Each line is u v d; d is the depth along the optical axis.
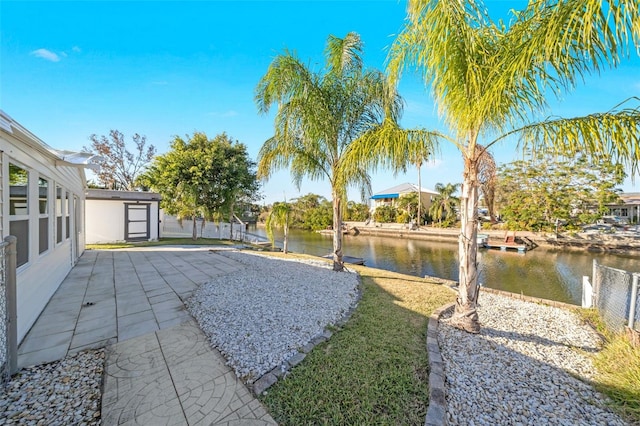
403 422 1.73
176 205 13.55
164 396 1.94
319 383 2.11
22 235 3.05
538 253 14.41
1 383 2.01
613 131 2.34
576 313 4.08
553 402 1.99
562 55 2.35
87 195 11.48
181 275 5.82
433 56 2.90
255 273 5.90
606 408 1.93
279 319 3.34
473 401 1.97
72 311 3.66
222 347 2.64
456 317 3.34
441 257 13.66
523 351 2.80
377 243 19.20
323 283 5.21
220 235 16.27
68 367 2.30
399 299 4.45
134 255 8.58
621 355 2.61
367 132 3.72
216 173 14.09
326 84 5.61
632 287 2.99
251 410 1.81
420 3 2.71
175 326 3.17
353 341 2.84
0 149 2.48
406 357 2.53
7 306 2.11
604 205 15.32
